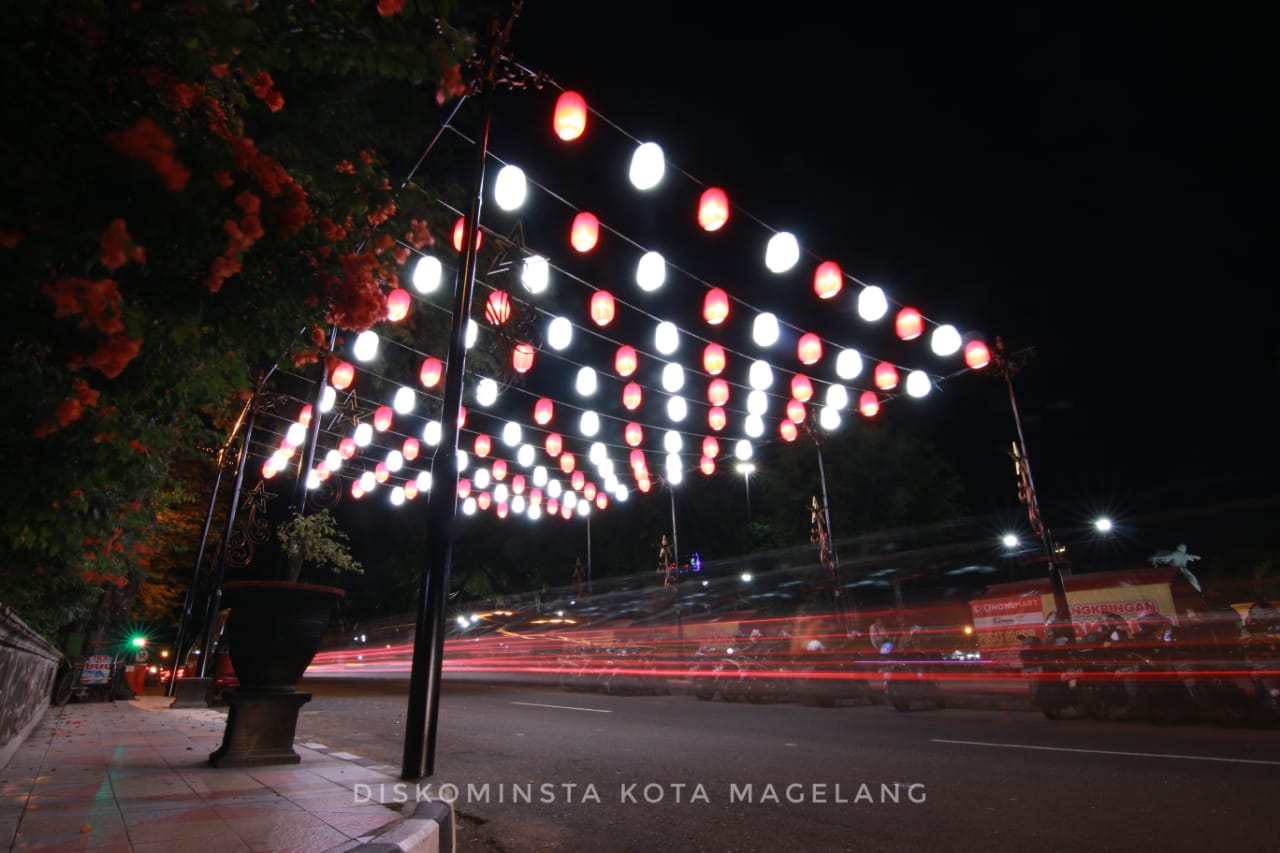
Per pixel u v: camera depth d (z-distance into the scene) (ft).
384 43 9.50
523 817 18.08
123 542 22.67
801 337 36.86
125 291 7.75
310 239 9.02
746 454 50.70
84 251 6.66
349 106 36.24
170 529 63.93
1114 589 69.92
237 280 8.70
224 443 53.72
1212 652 33.12
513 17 23.93
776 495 93.30
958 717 39.24
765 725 36.35
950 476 92.99
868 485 87.66
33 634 26.00
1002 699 46.24
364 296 9.16
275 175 8.29
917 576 99.86
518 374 30.81
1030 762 23.56
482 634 136.67
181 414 12.02
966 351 37.19
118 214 6.93
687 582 115.44
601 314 33.04
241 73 9.52
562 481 75.00
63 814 13.43
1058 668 36.91
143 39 7.31
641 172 24.64
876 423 90.79
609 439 85.71
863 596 97.25
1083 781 20.29
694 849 15.14
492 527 128.67
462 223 24.03
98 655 61.16
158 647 124.77
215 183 7.38
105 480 11.53
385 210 10.54
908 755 25.63
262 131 23.39
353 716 42.98
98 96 7.14
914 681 43.73
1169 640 35.22
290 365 10.61
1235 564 98.94
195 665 65.77
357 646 156.15
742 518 116.57
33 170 6.24
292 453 50.72
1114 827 15.61
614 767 24.62
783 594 103.24
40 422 8.07
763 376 40.37
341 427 49.52
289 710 20.84
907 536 86.63
